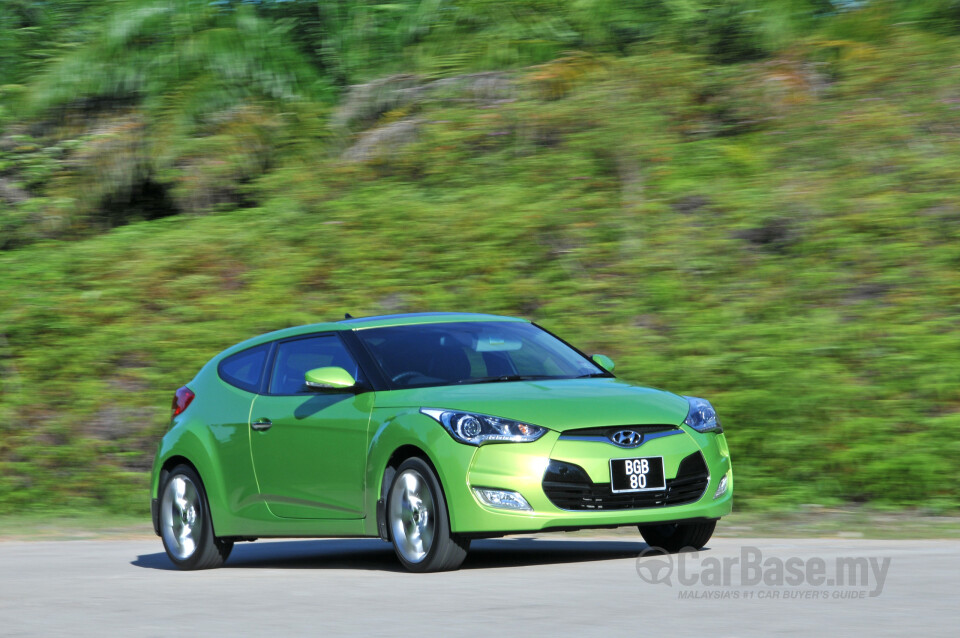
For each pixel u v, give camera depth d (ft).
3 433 150.61
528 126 187.21
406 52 213.87
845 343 131.85
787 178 170.19
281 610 62.80
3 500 141.38
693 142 182.09
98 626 60.34
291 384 86.28
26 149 210.59
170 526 92.22
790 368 128.77
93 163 204.33
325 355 85.30
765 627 51.16
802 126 179.73
